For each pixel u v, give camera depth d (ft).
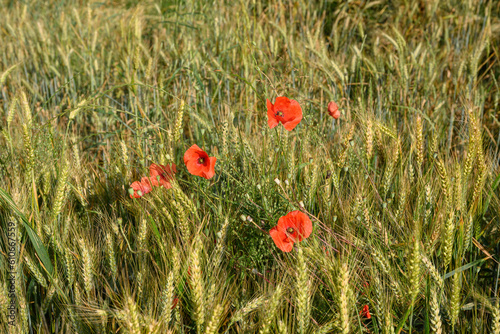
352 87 12.67
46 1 23.30
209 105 11.43
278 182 6.57
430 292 5.54
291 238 5.75
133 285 6.48
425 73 12.25
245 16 12.05
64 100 12.62
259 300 5.59
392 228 7.29
